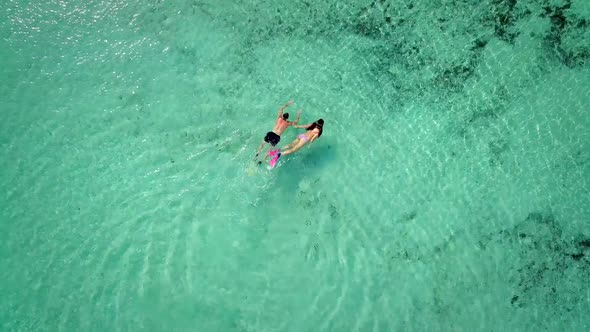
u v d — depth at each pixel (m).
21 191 8.17
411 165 9.31
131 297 7.39
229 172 8.76
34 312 7.09
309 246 8.15
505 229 8.71
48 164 8.55
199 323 7.28
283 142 9.09
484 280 8.17
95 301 7.29
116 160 8.77
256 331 7.30
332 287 7.81
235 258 7.92
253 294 7.62
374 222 8.57
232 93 9.90
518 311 7.93
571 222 8.85
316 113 9.73
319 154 9.15
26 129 8.88
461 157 9.48
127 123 9.24
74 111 9.25
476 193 9.06
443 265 8.26
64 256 7.64
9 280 7.29
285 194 8.62
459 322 7.74
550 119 9.92
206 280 7.66
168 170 8.73
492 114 10.03
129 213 8.18
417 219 8.70
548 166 9.39
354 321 7.54
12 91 9.29
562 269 8.39
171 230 8.08
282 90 10.04
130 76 9.89
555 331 7.79
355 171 9.09
